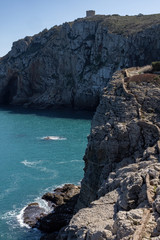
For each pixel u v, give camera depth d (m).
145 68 41.12
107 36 109.62
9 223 33.34
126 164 24.05
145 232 12.16
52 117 102.88
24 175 47.91
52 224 31.73
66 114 109.31
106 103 30.67
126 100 29.19
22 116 107.19
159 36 98.38
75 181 45.00
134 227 12.50
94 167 27.78
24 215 34.88
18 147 64.56
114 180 20.66
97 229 14.36
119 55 105.00
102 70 108.88
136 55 101.94
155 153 22.19
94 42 117.94
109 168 25.39
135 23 113.31
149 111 27.52
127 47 101.88
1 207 37.16
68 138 71.50
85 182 28.58
